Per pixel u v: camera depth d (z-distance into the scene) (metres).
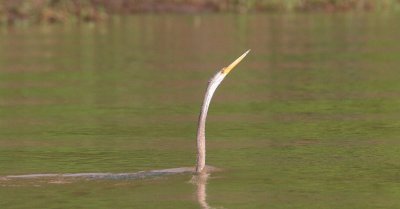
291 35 34.25
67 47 31.62
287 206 12.94
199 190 13.72
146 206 12.95
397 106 20.03
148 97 21.67
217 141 16.91
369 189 13.73
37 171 14.84
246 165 15.12
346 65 26.05
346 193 13.52
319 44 31.14
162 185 13.99
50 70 26.23
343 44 30.97
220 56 28.70
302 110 19.75
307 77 24.12
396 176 14.40
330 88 22.38
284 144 16.59
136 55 29.25
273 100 20.95
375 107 19.94
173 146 16.59
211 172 14.70
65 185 13.98
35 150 16.41
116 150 16.31
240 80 23.95
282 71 25.27
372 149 16.11
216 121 18.78
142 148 16.45
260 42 32.22
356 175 14.47
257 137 17.22
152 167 15.04
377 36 33.25
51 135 17.70
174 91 22.44
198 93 22.11
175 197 13.36
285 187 13.86
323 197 13.34
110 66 26.89
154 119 19.11
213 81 14.41
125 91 22.56
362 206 12.91
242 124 18.39
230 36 34.34
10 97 22.03
